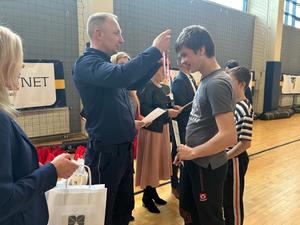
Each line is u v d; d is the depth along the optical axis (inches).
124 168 63.8
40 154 124.5
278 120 294.7
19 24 148.1
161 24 209.8
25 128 151.1
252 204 100.3
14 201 28.0
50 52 161.0
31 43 153.3
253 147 178.1
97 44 59.2
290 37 340.2
